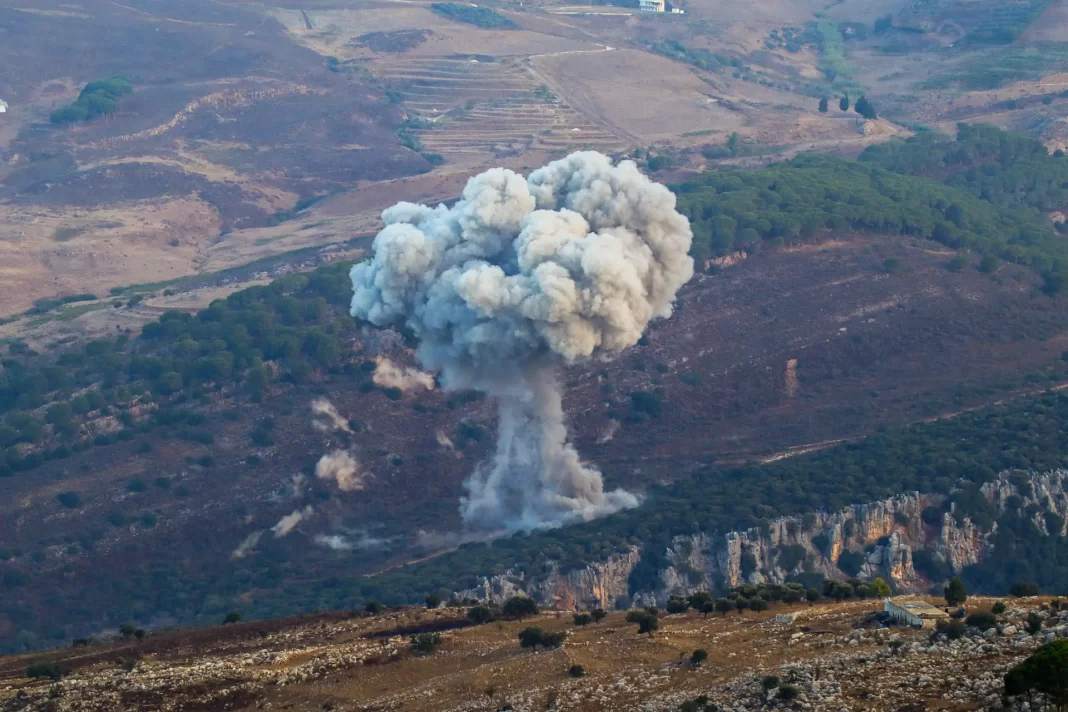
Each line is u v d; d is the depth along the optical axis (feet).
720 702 613.93
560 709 654.12
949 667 605.31
